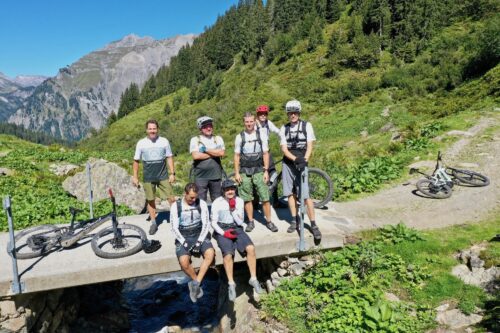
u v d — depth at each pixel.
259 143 7.31
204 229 6.49
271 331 6.31
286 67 105.62
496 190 9.78
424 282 6.47
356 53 83.62
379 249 7.36
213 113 95.81
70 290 7.88
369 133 36.19
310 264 7.34
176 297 9.98
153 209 8.06
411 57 73.44
